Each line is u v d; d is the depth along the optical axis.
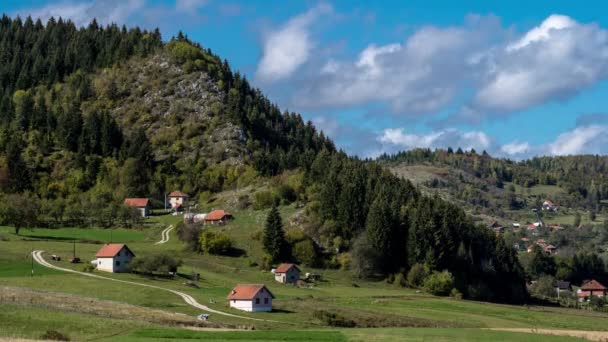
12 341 92.00
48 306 126.00
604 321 188.38
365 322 155.12
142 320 124.06
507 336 111.00
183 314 145.75
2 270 193.50
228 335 108.25
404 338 107.12
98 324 114.06
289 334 110.31
